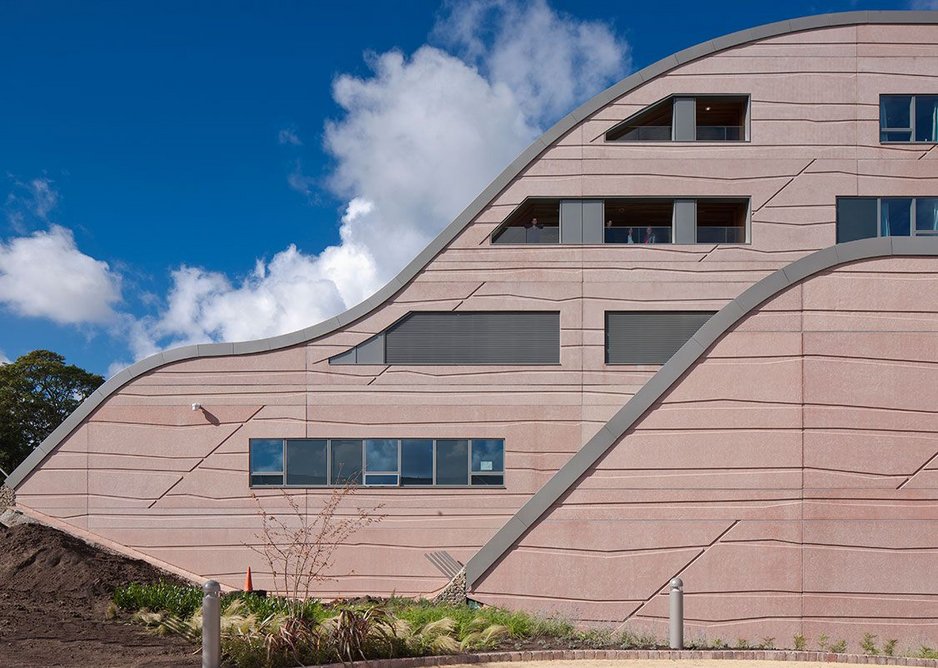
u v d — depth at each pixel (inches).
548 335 766.5
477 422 753.6
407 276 771.4
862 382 522.0
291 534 735.7
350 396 756.0
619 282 768.3
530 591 517.3
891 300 526.3
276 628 336.2
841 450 519.2
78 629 390.6
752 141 777.6
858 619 507.5
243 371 757.9
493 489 744.3
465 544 736.3
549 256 773.3
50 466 746.8
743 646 453.4
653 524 520.4
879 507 514.9
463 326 768.9
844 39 780.6
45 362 1654.8
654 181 779.4
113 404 753.6
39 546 601.6
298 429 750.5
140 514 740.0
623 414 530.6
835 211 767.1
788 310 529.7
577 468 527.5
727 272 766.5
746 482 520.1
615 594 514.6
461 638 408.5
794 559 513.3
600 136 786.8
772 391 524.4
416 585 727.7
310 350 761.6
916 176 766.5
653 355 762.2
